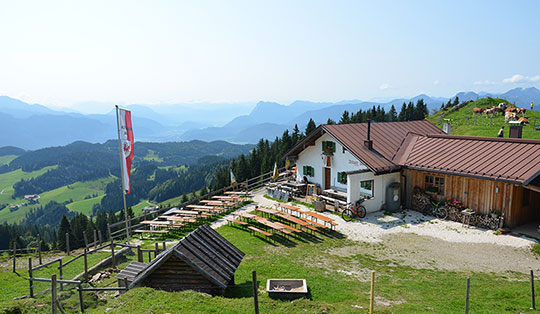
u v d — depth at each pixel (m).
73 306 10.61
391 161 22.41
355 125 25.88
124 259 17.02
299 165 29.02
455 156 20.55
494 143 20.06
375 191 22.20
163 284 10.27
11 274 16.05
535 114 47.84
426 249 16.05
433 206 20.92
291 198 26.45
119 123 17.89
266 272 13.13
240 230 20.05
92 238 46.53
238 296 10.51
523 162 17.42
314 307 9.30
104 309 9.25
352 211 21.08
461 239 17.12
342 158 24.34
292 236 18.39
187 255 10.16
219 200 28.39
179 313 8.55
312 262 14.55
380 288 11.61
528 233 17.22
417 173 22.08
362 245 16.75
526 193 18.44
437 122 52.28
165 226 22.95
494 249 15.74
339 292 11.10
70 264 16.75
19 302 10.70
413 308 9.61
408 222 20.09
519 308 9.62
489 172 17.83
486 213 18.66
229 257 11.36
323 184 26.48
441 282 12.27
